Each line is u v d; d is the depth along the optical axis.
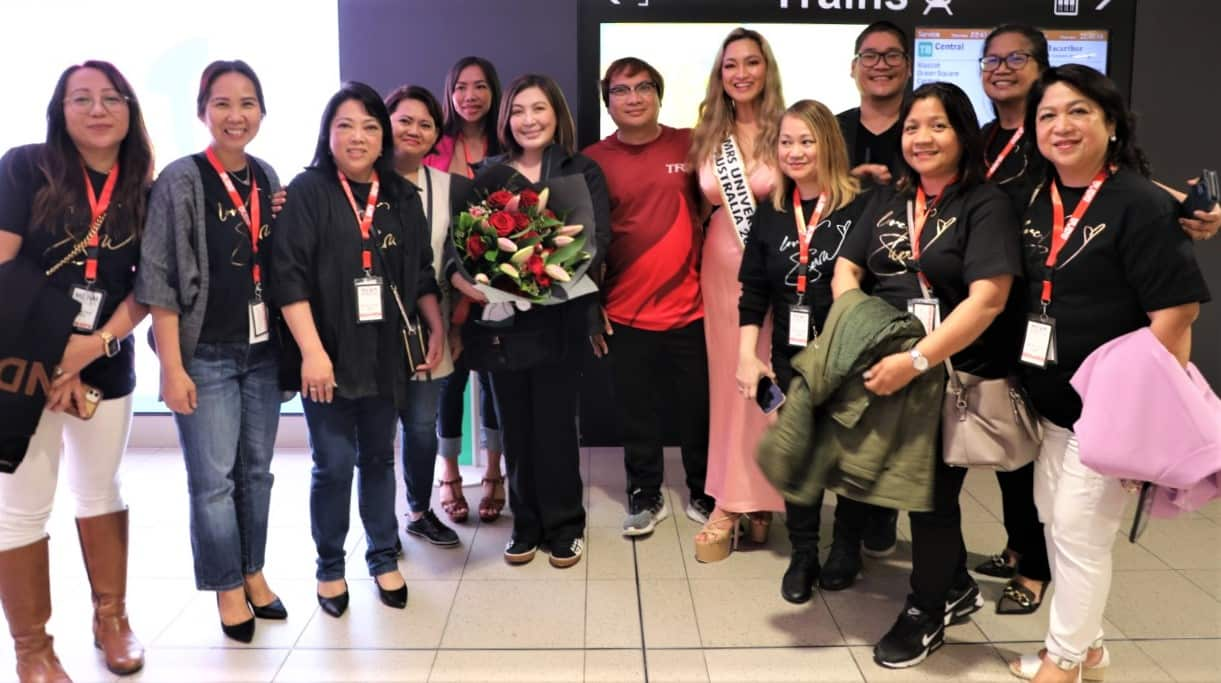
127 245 2.39
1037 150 2.35
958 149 2.33
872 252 2.48
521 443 3.15
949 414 2.31
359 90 2.62
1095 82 2.09
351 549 3.34
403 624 2.79
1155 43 4.20
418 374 3.02
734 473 3.21
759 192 3.07
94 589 2.56
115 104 2.30
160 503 3.79
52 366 2.22
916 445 2.32
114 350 2.37
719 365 3.24
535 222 2.87
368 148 2.60
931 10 4.16
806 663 2.55
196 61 4.30
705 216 3.36
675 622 2.79
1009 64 2.84
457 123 3.51
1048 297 2.20
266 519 2.79
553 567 3.19
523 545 3.23
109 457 2.50
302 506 3.77
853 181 2.78
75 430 2.45
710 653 2.61
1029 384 2.29
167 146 4.36
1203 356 4.45
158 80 4.30
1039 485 2.40
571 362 3.08
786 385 2.88
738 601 2.93
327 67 4.34
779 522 3.62
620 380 3.46
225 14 4.28
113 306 2.41
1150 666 2.52
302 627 2.77
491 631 2.74
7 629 2.76
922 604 2.53
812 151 2.73
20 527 2.35
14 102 4.26
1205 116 4.26
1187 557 3.22
